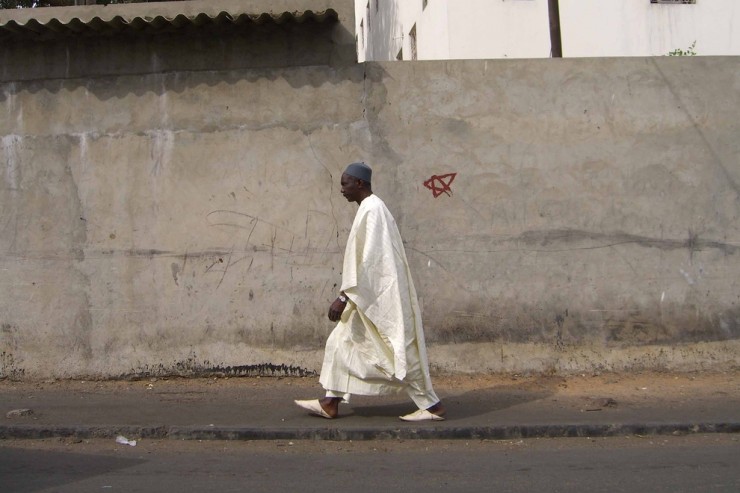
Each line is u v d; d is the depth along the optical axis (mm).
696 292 7766
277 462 5312
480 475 5000
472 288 7629
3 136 7598
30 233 7598
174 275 7570
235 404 6703
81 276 7586
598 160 7699
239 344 7566
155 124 7562
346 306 6180
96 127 7570
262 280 7562
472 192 7625
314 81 7551
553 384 7391
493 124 7641
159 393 7113
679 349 7742
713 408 6547
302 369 7582
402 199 7582
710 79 7801
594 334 7695
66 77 7574
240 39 7543
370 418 6281
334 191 7555
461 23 15570
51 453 5539
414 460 5367
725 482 4832
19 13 7543
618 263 7703
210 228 7555
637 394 7027
